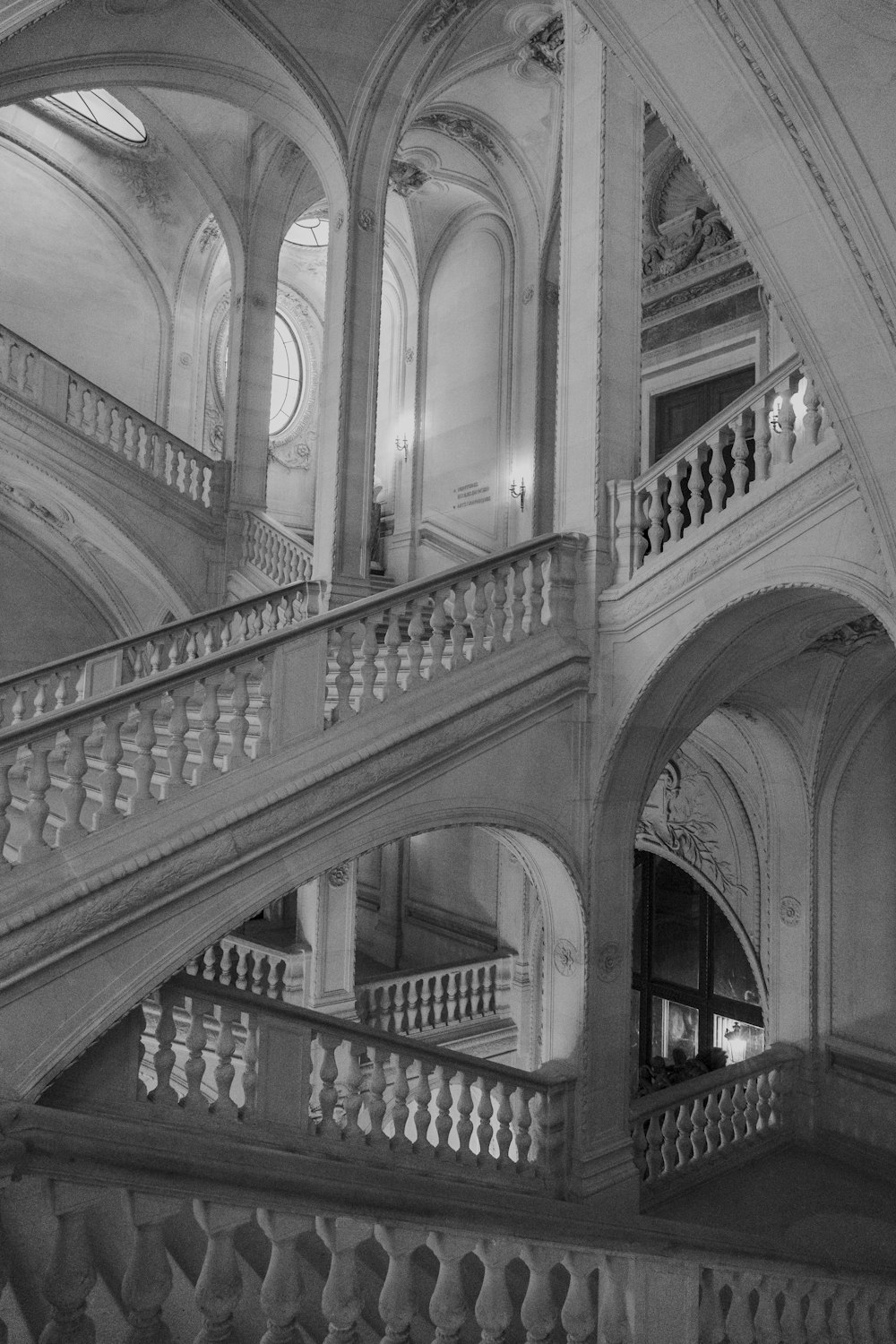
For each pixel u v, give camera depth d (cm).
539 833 784
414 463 1788
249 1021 650
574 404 855
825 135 457
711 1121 987
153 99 1344
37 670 983
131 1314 281
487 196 1606
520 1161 781
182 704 618
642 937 1345
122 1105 589
